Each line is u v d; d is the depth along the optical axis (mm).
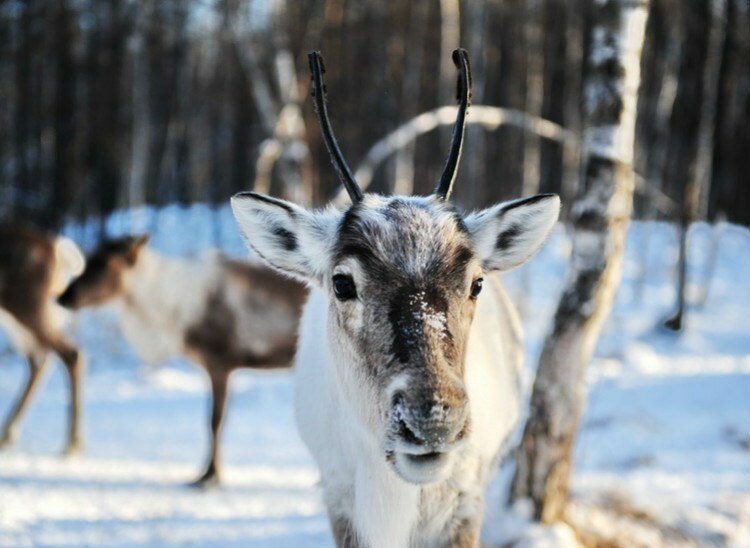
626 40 5992
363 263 3363
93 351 17156
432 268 3312
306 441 4441
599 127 6004
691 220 18719
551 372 5934
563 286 6020
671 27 25828
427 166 31438
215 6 21922
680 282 18453
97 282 9680
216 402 9242
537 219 3949
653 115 29875
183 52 34750
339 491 4113
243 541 6289
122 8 30844
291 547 6125
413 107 27812
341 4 28797
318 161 25266
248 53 20781
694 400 11477
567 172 26984
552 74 30875
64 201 29125
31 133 33094
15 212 29219
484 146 30500
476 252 3764
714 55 23406
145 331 9938
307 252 3934
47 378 15289
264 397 13664
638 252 26688
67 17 30359
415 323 3168
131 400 13531
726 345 17578
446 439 2928
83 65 31094
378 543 3852
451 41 23000
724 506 7016
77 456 9680
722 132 25609
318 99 4023
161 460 9805
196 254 9953
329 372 3984
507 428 4699
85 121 30281
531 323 19219
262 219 3836
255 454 10312
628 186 6020
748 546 6277
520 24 29328
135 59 30172
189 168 37688
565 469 5961
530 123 13117
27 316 10109
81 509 7152
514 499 5977
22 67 31250
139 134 27688
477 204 27234
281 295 9805
